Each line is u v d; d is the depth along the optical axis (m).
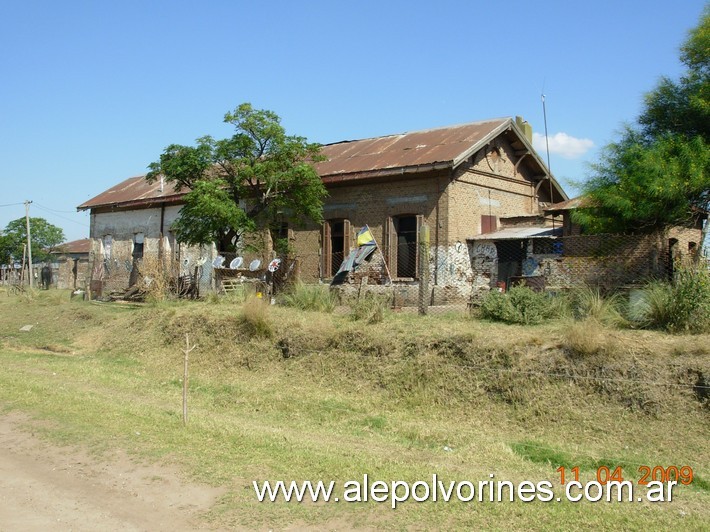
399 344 11.37
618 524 5.45
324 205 21.83
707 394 8.32
